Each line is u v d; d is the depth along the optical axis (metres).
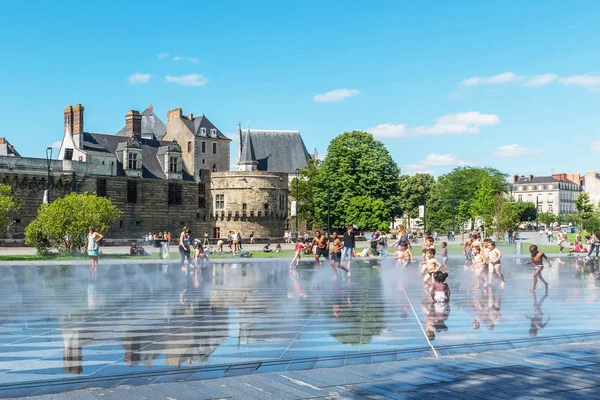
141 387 8.69
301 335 12.88
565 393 8.30
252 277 28.33
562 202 191.88
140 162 85.25
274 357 10.71
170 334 13.07
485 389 8.51
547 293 21.23
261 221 94.06
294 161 109.50
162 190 87.69
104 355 10.98
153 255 49.22
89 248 28.86
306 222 98.88
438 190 122.00
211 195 95.00
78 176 77.44
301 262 40.41
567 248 62.47
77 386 8.82
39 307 17.61
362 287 23.30
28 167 73.06
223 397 8.16
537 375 9.27
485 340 12.20
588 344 11.70
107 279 27.45
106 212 47.94
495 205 86.19
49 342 12.23
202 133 94.69
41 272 31.97
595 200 189.50
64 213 45.75
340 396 8.20
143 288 23.11
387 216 80.44
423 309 16.95
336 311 16.58
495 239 83.31
